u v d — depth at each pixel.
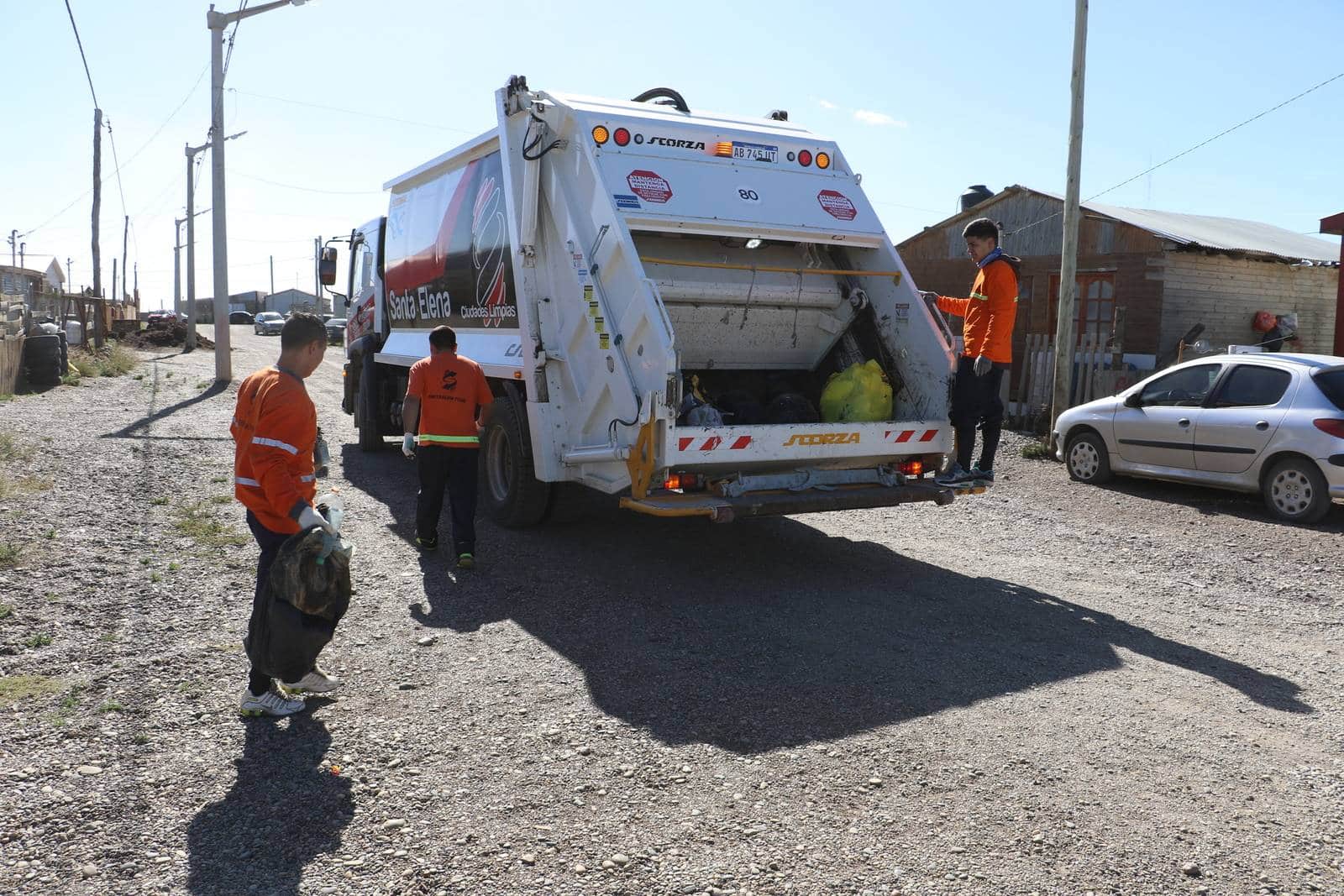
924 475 7.38
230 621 5.57
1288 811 3.72
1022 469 12.29
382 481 10.20
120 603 5.77
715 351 7.66
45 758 3.90
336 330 42.44
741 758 4.06
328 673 4.94
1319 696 4.94
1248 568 7.63
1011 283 6.73
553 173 7.39
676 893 3.11
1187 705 4.78
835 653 5.37
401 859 3.28
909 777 3.92
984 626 5.95
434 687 4.79
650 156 7.03
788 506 6.43
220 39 20.61
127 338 37.06
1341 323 15.23
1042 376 15.70
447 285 9.66
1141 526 9.12
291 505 4.16
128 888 3.10
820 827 3.52
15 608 5.54
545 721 4.40
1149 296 16.56
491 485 8.40
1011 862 3.32
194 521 7.73
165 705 4.46
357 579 6.61
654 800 3.70
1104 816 3.64
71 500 8.23
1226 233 19.56
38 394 17.28
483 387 7.09
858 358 7.83
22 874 3.14
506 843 3.39
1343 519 9.36
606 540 7.93
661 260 6.93
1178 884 3.21
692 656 5.28
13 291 46.09
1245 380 9.92
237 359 30.80
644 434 6.27
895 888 3.16
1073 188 13.26
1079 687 4.97
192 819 3.52
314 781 3.81
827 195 7.58
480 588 6.49
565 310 7.28
